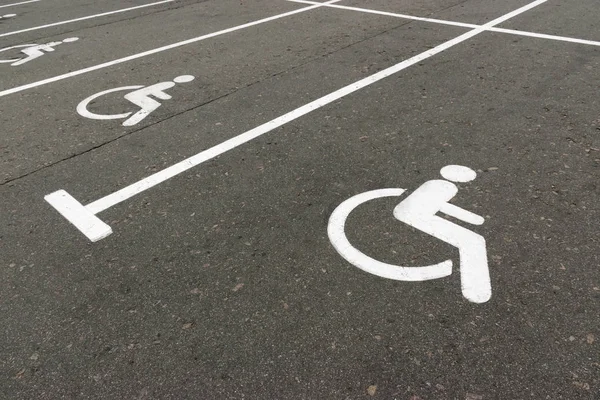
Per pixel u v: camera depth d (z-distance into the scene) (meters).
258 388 2.25
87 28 8.38
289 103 5.00
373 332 2.48
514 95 4.88
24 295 2.82
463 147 4.02
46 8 10.26
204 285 2.82
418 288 2.72
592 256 2.85
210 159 4.07
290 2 9.29
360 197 3.49
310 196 3.53
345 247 3.04
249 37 7.26
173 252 3.08
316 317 2.58
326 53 6.36
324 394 2.21
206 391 2.25
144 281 2.87
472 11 7.82
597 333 2.41
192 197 3.60
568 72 5.35
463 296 2.66
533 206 3.29
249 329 2.54
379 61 5.96
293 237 3.15
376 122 4.50
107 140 4.48
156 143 4.38
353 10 8.39
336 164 3.89
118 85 5.76
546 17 7.27
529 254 2.90
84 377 2.34
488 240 3.02
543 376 2.23
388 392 2.20
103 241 3.20
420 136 4.23
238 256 3.02
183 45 7.09
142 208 3.51
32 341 2.54
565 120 4.36
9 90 5.81
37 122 4.91
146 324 2.60
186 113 4.93
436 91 5.06
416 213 3.29
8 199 3.68
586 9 7.56
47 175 3.97
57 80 6.04
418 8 8.21
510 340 2.40
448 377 2.25
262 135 4.40
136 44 7.30
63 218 3.45
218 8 9.17
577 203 3.29
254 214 3.38
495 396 2.16
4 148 4.43
